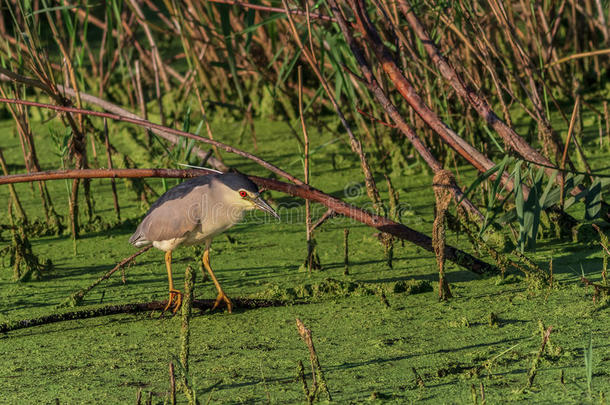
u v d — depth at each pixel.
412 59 12.48
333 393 6.47
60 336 8.50
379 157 15.28
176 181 13.69
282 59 17.52
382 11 10.09
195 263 11.04
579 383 6.30
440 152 14.33
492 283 9.27
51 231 12.95
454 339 7.58
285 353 7.54
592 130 15.82
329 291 9.33
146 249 9.84
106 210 13.85
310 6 12.84
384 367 7.00
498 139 13.87
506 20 10.52
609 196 11.78
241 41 17.69
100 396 6.74
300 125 18.34
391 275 9.88
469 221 9.46
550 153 10.87
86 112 8.80
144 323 8.84
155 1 21.84
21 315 9.29
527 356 6.99
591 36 18.25
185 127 11.12
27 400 6.74
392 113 9.52
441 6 10.27
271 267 10.57
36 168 12.64
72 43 11.21
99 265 11.18
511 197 10.66
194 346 7.93
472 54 13.71
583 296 8.48
